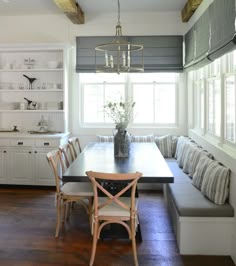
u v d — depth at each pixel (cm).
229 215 283
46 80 550
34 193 478
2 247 301
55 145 499
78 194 325
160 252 292
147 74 551
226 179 292
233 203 284
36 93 554
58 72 547
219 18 307
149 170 298
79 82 550
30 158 505
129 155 376
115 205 285
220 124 352
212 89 407
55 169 328
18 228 345
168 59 527
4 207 413
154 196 466
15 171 509
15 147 506
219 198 292
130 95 554
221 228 286
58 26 539
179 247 292
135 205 281
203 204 294
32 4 485
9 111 544
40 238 320
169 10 516
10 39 548
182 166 440
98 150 411
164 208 411
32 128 558
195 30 429
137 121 555
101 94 558
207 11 360
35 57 550
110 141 521
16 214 387
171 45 526
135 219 277
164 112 554
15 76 554
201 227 287
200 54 396
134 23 528
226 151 315
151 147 437
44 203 429
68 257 282
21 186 514
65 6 430
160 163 330
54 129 554
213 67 401
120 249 298
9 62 552
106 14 529
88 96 561
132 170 298
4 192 484
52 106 552
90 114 563
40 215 383
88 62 533
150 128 546
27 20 543
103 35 531
